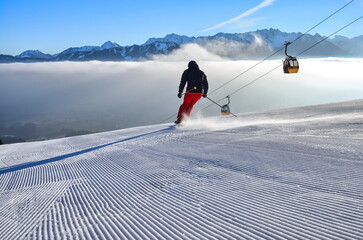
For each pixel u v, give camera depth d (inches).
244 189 168.9
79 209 167.2
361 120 358.3
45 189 227.0
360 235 106.8
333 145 242.7
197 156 267.1
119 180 222.8
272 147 262.1
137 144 387.9
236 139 323.3
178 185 190.4
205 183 188.4
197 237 117.3
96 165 292.0
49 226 144.8
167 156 285.1
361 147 227.6
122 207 161.6
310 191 154.9
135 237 122.1
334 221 119.5
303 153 228.8
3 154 493.7
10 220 162.7
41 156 412.2
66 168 299.1
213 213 139.9
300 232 113.3
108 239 122.2
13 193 228.1
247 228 121.1
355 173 172.7
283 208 137.5
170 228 128.0
